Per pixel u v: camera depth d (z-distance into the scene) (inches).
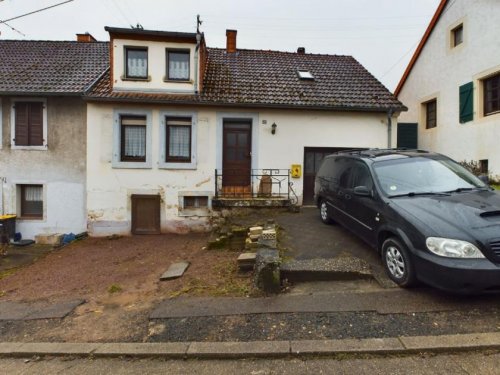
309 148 403.5
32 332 143.4
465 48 420.5
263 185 394.9
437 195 169.0
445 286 129.7
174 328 135.9
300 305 147.2
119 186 386.3
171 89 388.2
